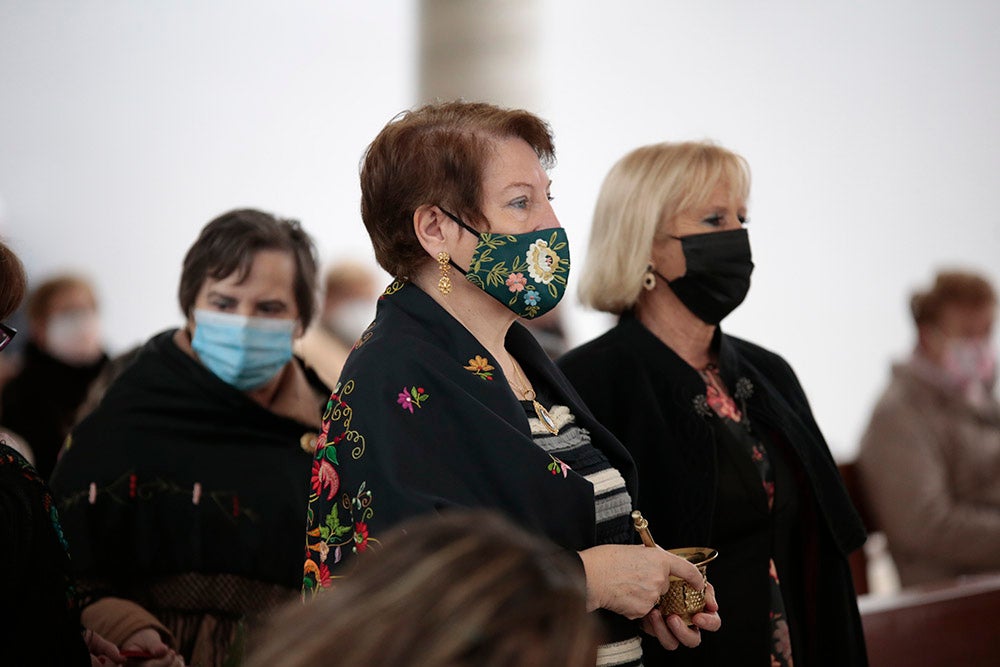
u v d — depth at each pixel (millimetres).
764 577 4078
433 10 14453
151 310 15141
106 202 15000
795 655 4191
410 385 2947
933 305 6965
